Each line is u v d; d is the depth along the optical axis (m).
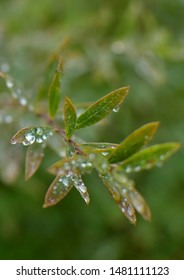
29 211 0.91
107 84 0.84
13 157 0.68
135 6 0.85
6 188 0.88
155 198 0.93
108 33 0.87
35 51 0.77
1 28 0.78
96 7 0.90
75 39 0.82
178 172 0.92
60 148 0.54
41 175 0.85
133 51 0.79
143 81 0.87
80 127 0.45
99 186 0.90
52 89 0.49
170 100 0.92
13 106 0.60
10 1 0.86
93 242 0.95
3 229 0.89
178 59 0.88
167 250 0.95
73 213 0.93
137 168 0.44
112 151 0.44
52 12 0.88
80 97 0.81
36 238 0.94
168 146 0.44
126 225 0.96
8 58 0.75
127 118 0.87
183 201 0.95
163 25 0.93
